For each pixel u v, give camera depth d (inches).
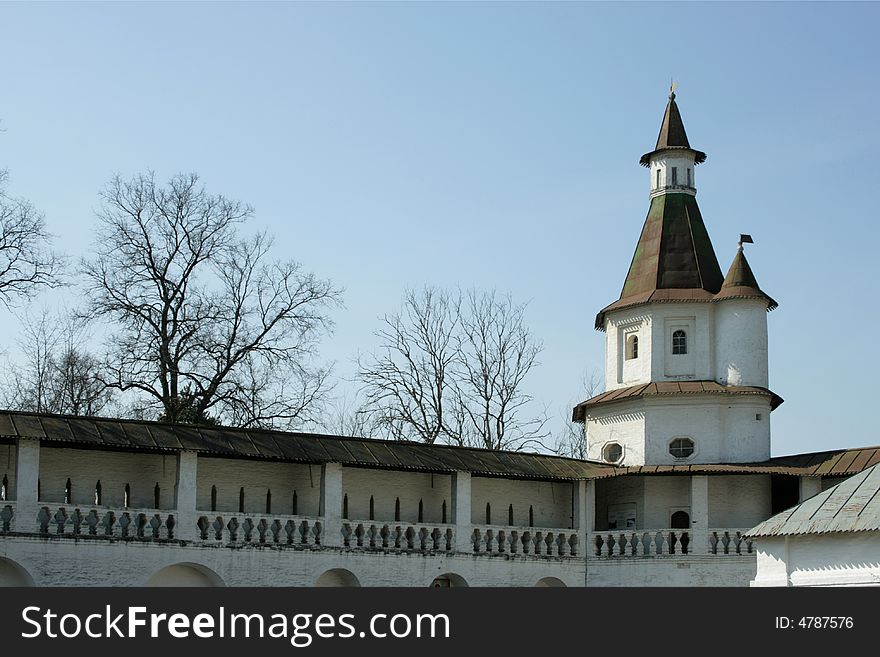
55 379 2463.1
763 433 2146.9
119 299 2289.6
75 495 1696.6
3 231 2107.5
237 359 2332.7
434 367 2659.9
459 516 1892.2
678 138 2322.8
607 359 2290.8
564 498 2097.7
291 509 1850.4
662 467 2034.9
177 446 1669.5
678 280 2228.1
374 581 1797.5
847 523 1438.2
